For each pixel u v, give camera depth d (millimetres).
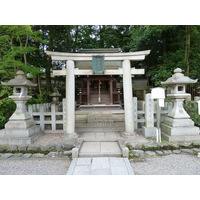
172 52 11141
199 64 9734
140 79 18234
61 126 6965
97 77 11562
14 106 6555
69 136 5492
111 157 4199
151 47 12250
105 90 12422
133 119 5906
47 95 11836
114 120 7590
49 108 8391
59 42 13039
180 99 5410
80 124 7035
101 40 16484
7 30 6652
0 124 5793
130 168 3629
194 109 6590
